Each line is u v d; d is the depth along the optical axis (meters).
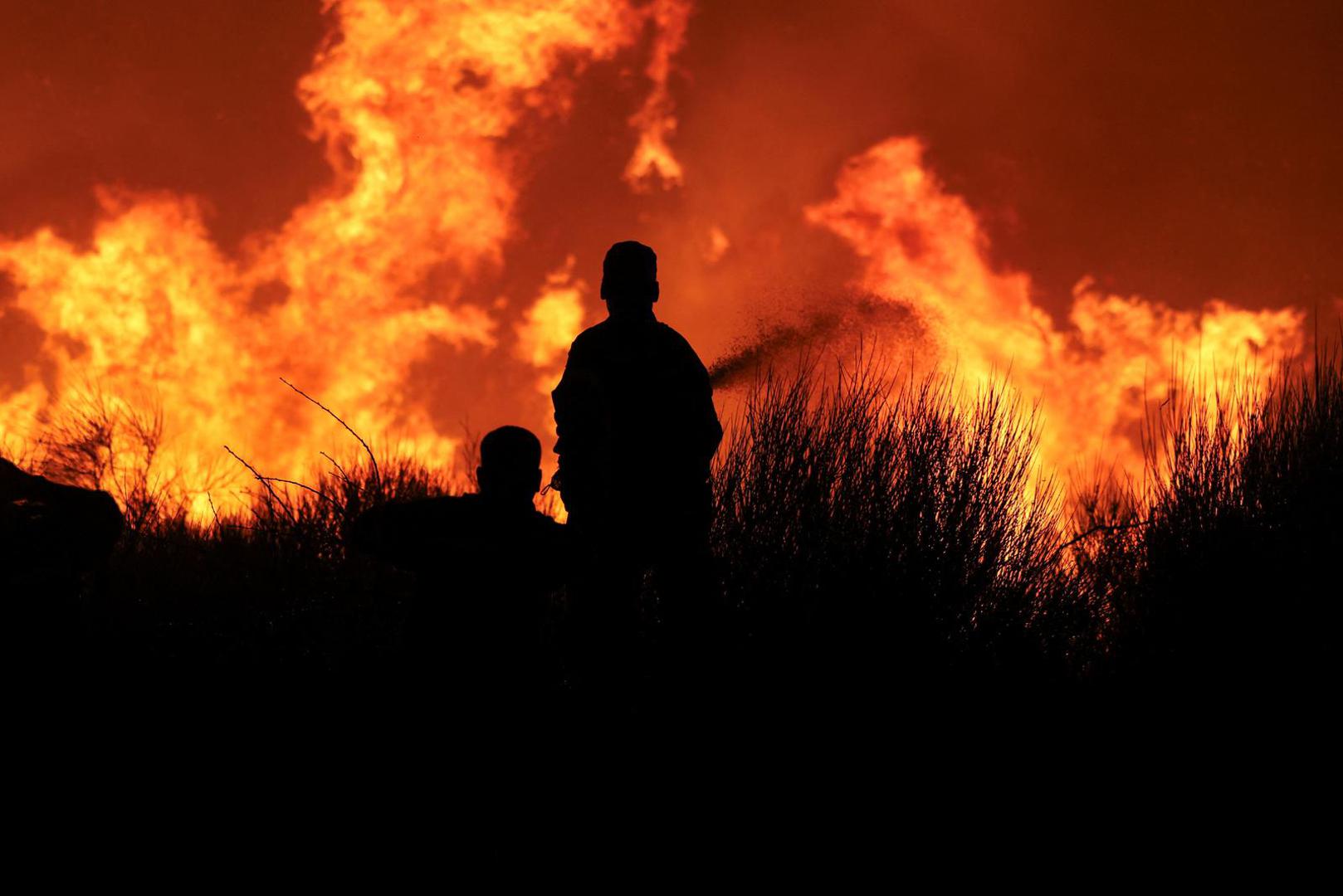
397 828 2.46
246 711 3.03
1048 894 2.39
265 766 2.77
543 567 2.53
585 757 2.75
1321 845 2.52
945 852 2.51
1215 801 2.66
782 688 2.93
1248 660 2.98
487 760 2.45
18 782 2.64
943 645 3.01
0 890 2.26
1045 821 2.61
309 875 2.37
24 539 3.00
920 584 3.03
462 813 2.43
